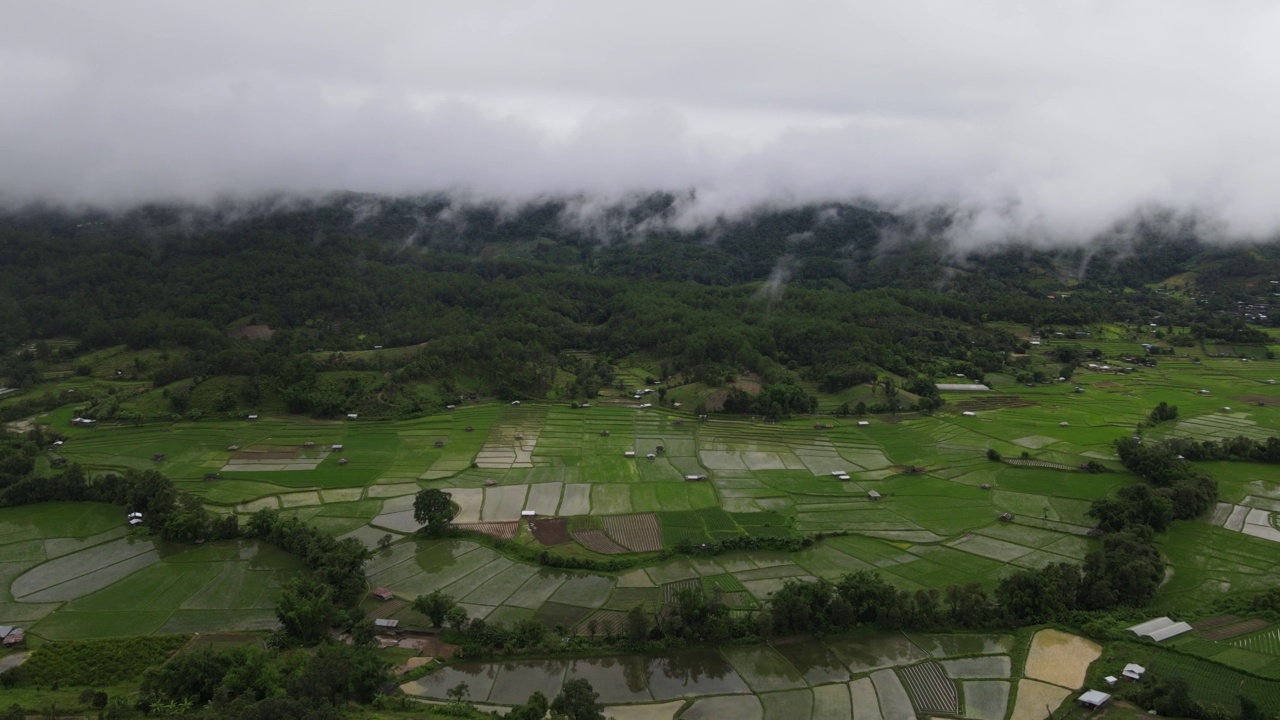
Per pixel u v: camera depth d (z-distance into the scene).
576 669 95.81
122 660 96.50
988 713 86.31
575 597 114.44
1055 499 152.00
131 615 109.62
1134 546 117.81
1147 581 108.56
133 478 151.25
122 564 125.81
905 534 136.62
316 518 145.38
